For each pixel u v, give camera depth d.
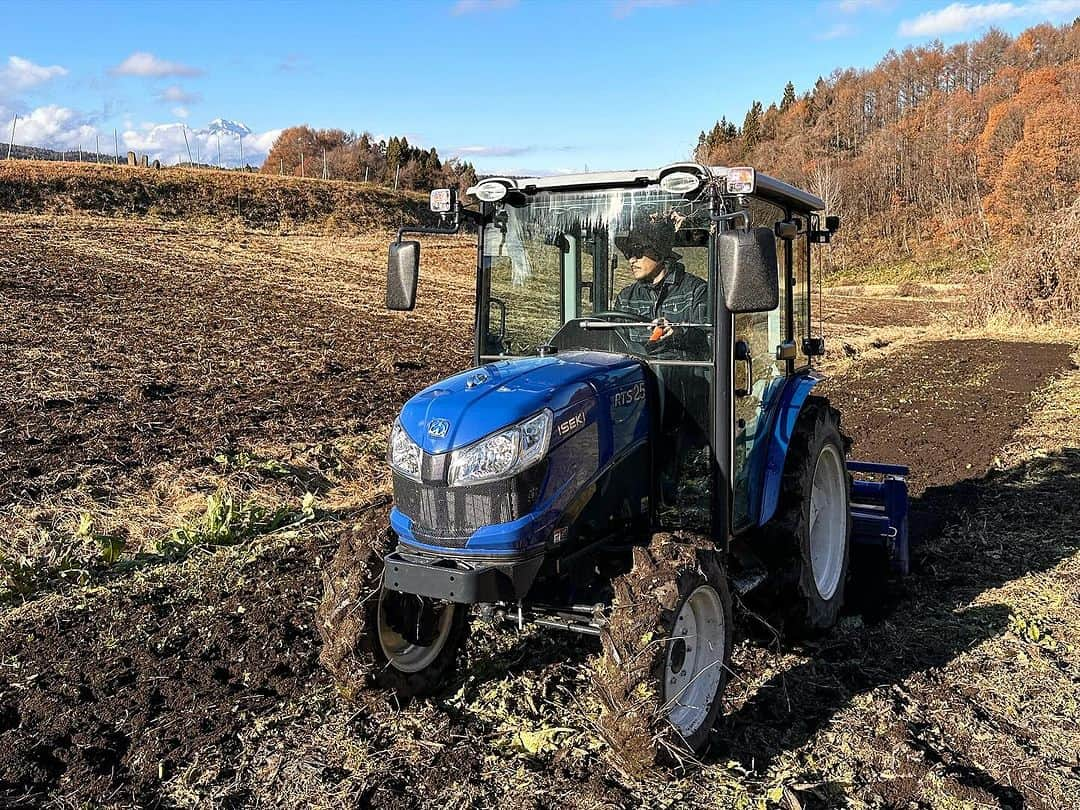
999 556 6.62
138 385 12.02
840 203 72.94
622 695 3.64
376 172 89.50
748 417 4.77
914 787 3.82
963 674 4.83
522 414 3.88
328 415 11.21
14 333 14.76
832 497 5.68
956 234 65.00
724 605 4.13
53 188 39.06
